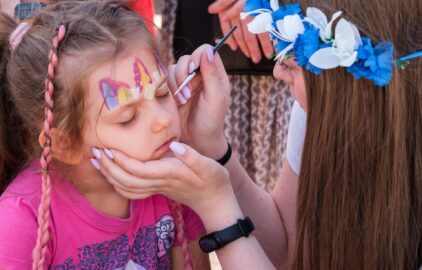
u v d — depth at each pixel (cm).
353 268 137
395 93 126
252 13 137
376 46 125
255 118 235
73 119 130
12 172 147
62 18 133
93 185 141
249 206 168
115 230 140
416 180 133
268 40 213
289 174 171
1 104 142
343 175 133
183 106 154
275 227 171
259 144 237
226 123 235
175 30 229
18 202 132
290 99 229
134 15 140
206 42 226
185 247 149
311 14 128
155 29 152
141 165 133
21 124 143
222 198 142
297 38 128
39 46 132
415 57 127
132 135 132
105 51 129
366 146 131
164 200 150
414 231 136
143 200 147
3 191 148
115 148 133
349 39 123
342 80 129
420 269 134
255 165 240
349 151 132
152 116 132
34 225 131
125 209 145
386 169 130
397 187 131
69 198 137
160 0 229
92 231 138
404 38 128
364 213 134
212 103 151
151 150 134
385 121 129
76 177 139
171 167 134
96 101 130
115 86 130
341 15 127
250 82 232
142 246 147
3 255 127
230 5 217
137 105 132
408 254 137
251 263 141
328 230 137
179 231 150
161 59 141
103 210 143
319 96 131
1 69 141
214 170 138
